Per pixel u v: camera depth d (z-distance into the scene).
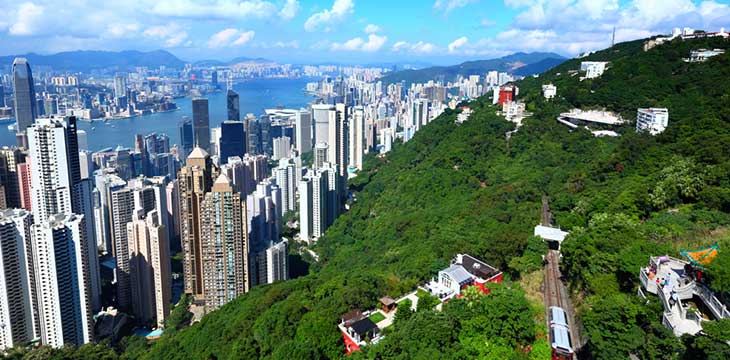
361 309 118.88
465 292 102.44
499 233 143.12
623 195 136.88
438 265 131.00
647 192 136.12
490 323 90.69
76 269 184.62
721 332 66.06
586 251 109.88
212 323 164.62
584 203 151.25
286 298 149.50
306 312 127.31
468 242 149.25
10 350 152.25
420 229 199.88
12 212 179.88
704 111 199.50
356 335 103.44
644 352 76.88
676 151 168.00
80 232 184.38
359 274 152.38
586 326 85.25
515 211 179.50
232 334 143.25
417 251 162.12
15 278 173.75
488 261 133.50
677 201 129.75
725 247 86.81
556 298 111.56
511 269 128.25
